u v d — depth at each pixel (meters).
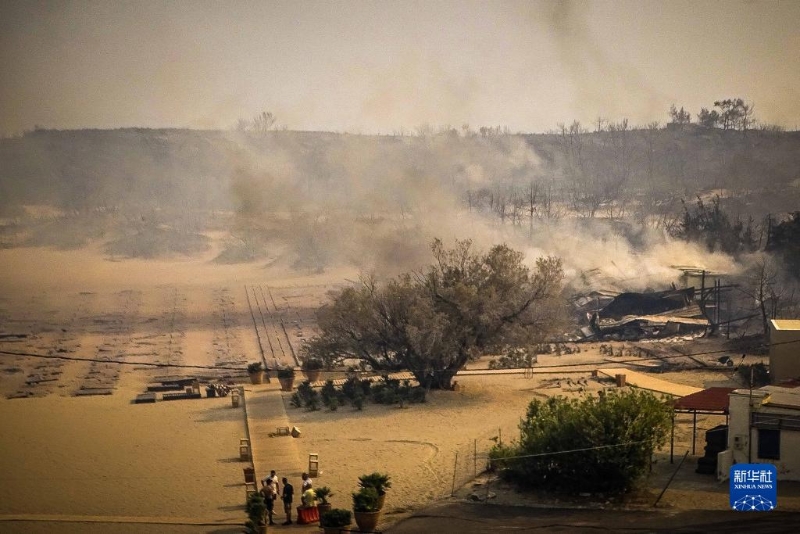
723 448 42.34
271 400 64.50
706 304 92.50
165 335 95.25
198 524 39.91
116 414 62.62
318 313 71.38
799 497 37.38
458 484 43.69
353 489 44.06
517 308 66.12
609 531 35.31
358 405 60.84
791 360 54.06
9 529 39.50
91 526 39.84
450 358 65.44
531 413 45.56
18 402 67.44
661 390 61.12
